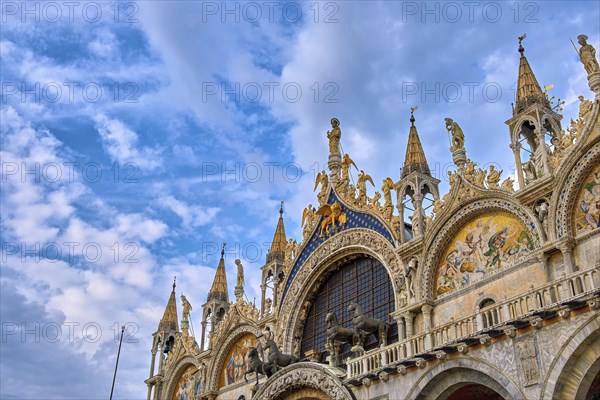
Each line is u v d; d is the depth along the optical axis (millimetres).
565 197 30281
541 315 24875
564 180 30516
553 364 24141
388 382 31031
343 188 46312
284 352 45812
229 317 53156
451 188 36625
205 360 54719
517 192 32344
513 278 31875
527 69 35281
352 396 32094
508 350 25969
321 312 45688
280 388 36938
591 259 28781
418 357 29391
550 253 30344
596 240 28859
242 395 49438
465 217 35438
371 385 31953
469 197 35219
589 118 30281
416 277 36906
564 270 29391
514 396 25047
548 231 30656
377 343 39844
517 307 28234
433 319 35375
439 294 35781
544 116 33375
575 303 23797
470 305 33656
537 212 31594
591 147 30016
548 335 24734
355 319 37312
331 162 48594
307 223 48438
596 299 23172
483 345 27062
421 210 38812
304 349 45781
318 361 42812
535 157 34031
